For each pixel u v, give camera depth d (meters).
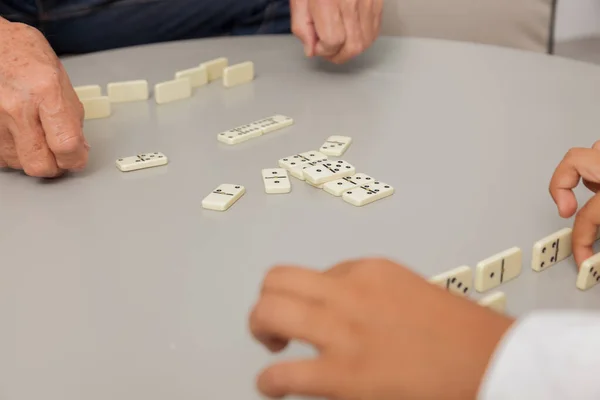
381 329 0.33
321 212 0.65
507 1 1.67
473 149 0.77
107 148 0.82
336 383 0.32
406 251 0.57
